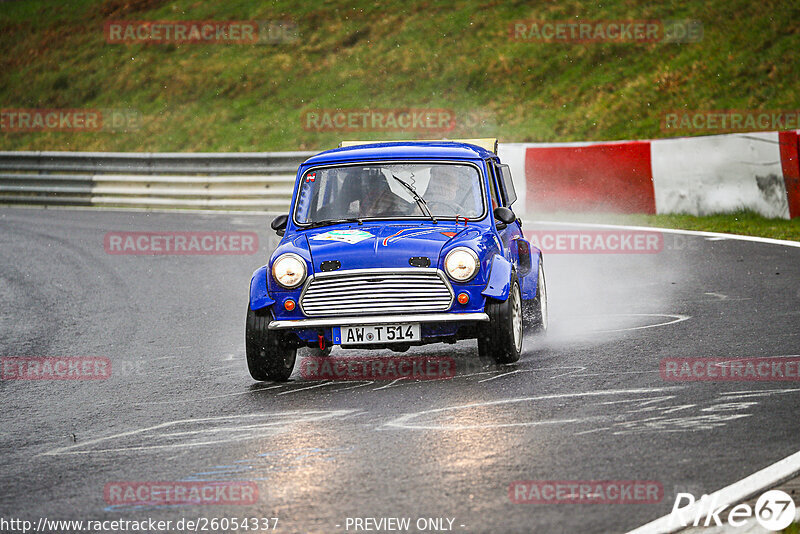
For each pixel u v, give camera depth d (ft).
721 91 283.79
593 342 98.17
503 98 315.99
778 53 290.15
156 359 105.29
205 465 65.36
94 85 392.68
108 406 85.97
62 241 209.56
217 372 96.94
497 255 91.61
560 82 315.58
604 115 291.38
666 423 68.54
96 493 60.90
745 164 186.91
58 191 284.82
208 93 365.61
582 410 73.00
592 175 211.41
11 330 128.06
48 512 57.93
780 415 69.31
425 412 74.95
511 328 88.07
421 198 97.19
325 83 350.84
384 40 365.20
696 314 108.47
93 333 122.62
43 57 420.36
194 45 396.78
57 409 86.38
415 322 86.22
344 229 93.91
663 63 306.35
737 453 61.21
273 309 88.48
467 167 98.48
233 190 258.78
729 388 77.41
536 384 81.92
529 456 62.44
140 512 56.80
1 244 208.64
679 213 198.29
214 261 176.86
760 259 143.33
